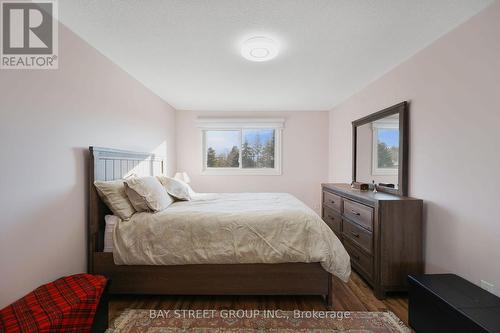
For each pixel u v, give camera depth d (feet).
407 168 7.41
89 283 5.02
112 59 7.57
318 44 6.57
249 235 6.25
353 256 8.16
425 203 6.68
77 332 4.33
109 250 6.46
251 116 14.19
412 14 5.26
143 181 7.18
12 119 4.57
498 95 4.87
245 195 10.35
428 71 6.61
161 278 6.34
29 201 4.90
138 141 9.57
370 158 9.46
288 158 14.33
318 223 6.40
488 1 4.85
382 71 8.48
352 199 8.23
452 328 4.27
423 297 4.98
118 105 8.09
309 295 6.75
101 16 5.37
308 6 5.00
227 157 14.52
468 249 5.49
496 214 4.92
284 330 5.27
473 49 5.33
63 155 5.73
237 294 6.31
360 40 6.36
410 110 7.31
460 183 5.66
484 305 4.33
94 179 6.54
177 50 6.97
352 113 11.38
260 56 6.86
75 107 6.10
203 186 14.30
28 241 4.89
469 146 5.45
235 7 5.05
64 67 5.74
